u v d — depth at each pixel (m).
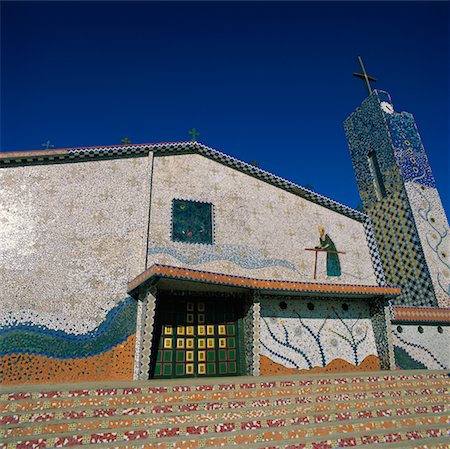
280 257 14.24
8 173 11.85
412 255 16.03
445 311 14.90
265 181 15.46
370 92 19.73
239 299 13.13
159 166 13.76
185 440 6.65
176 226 13.03
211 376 11.89
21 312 10.43
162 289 12.22
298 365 12.83
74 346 10.53
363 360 13.85
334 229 15.81
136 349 10.93
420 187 17.17
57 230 11.60
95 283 11.38
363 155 19.20
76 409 7.14
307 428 7.47
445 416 8.90
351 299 14.69
